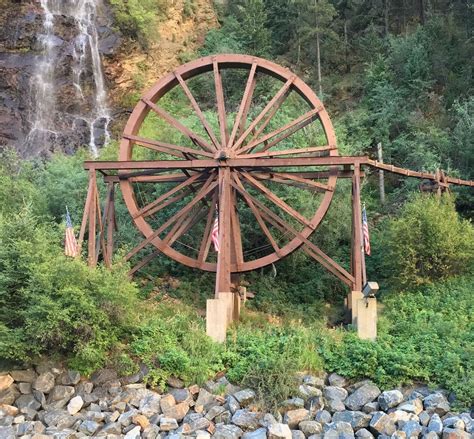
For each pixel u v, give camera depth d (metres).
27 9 27.72
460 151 21.08
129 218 18.62
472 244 16.00
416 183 20.86
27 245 12.11
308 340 12.22
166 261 17.44
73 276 11.88
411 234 15.97
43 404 11.18
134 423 10.57
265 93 26.53
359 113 24.14
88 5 29.05
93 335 11.56
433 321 13.66
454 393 10.79
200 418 10.55
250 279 17.75
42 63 26.88
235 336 12.44
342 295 17.72
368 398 10.93
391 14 30.05
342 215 18.53
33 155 24.81
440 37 25.48
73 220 17.77
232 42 28.89
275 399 10.88
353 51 28.64
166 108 26.39
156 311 14.22
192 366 11.52
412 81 24.33
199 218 16.59
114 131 26.80
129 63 28.16
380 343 12.15
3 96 25.75
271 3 31.05
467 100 23.48
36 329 11.32
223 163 15.30
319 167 18.98
